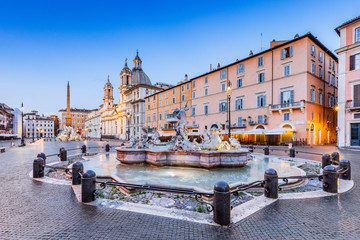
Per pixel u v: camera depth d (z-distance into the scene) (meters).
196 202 5.27
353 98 24.11
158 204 5.14
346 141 24.44
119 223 4.00
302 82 28.95
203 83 46.03
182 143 9.77
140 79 87.12
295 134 29.20
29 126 123.19
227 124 39.41
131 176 7.76
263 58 34.22
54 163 11.57
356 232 3.68
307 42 28.89
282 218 4.22
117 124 88.00
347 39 24.97
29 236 3.55
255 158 14.06
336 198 5.42
